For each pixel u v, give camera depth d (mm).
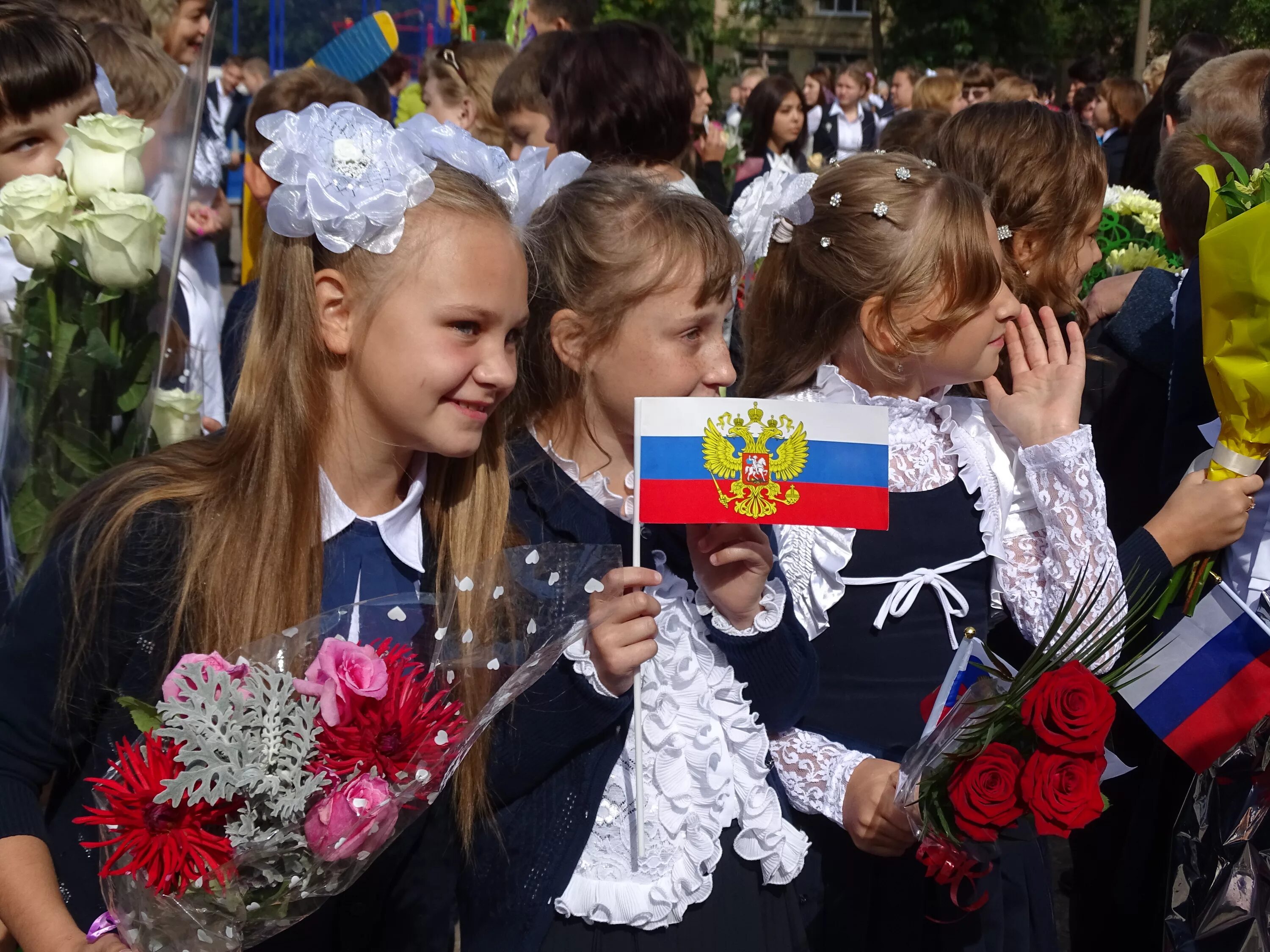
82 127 2107
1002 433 2223
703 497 1677
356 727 1338
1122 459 2699
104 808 1341
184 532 1504
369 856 1401
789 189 2250
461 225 1509
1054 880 3570
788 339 2244
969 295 2023
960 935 1993
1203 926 1944
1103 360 2742
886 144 4004
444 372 1498
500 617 1565
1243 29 14945
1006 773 1595
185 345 2701
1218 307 2004
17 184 2076
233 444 1554
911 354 2062
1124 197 4117
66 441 2131
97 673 1467
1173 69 4445
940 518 2084
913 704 2033
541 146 4188
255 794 1281
